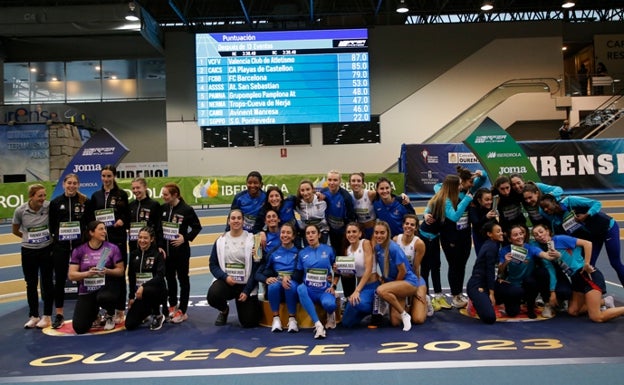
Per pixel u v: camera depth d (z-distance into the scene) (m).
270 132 20.45
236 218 5.58
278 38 19.36
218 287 5.51
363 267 5.43
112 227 6.06
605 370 3.90
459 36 20.70
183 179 15.04
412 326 5.32
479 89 20.66
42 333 5.48
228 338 5.09
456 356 4.31
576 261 5.39
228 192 15.38
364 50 19.56
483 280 5.48
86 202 6.07
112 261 5.66
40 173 18.80
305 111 19.50
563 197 5.86
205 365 4.27
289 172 20.41
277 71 19.41
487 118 8.41
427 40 20.72
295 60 19.42
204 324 5.67
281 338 5.04
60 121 19.47
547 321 5.35
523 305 6.04
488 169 8.37
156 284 5.46
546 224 6.02
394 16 21.59
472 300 5.43
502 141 8.38
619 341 4.59
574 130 19.17
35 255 5.73
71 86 22.03
